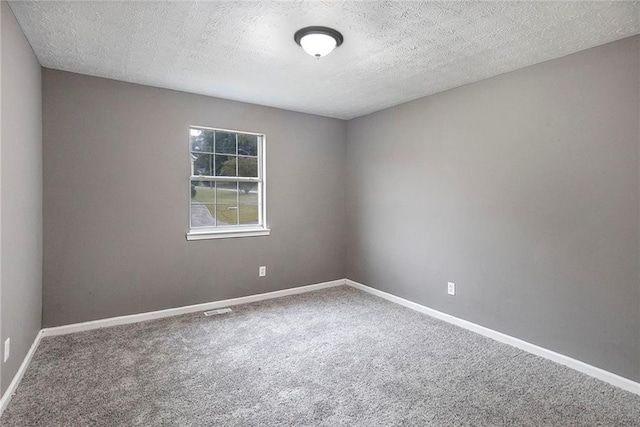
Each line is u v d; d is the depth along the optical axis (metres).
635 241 2.22
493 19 2.06
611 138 2.31
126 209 3.28
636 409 2.04
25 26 2.19
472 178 3.19
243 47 2.48
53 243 2.97
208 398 2.11
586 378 2.39
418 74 2.99
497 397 2.15
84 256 3.10
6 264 1.95
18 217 2.18
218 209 3.90
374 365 2.54
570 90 2.51
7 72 1.93
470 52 2.53
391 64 2.77
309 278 4.51
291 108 4.18
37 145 2.71
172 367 2.47
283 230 4.27
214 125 3.73
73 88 3.01
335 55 2.60
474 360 2.63
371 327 3.27
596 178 2.39
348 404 2.06
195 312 3.64
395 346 2.86
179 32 2.27
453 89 3.35
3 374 1.93
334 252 4.72
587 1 1.85
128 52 2.58
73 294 3.06
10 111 2.00
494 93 3.01
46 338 2.91
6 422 1.85
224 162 3.92
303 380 2.32
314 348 2.81
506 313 2.94
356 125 4.58
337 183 4.71
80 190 3.07
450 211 3.39
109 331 3.10
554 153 2.61
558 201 2.59
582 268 2.47
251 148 4.11
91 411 1.96
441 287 3.49
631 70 2.22
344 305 3.91
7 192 1.95
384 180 4.16
